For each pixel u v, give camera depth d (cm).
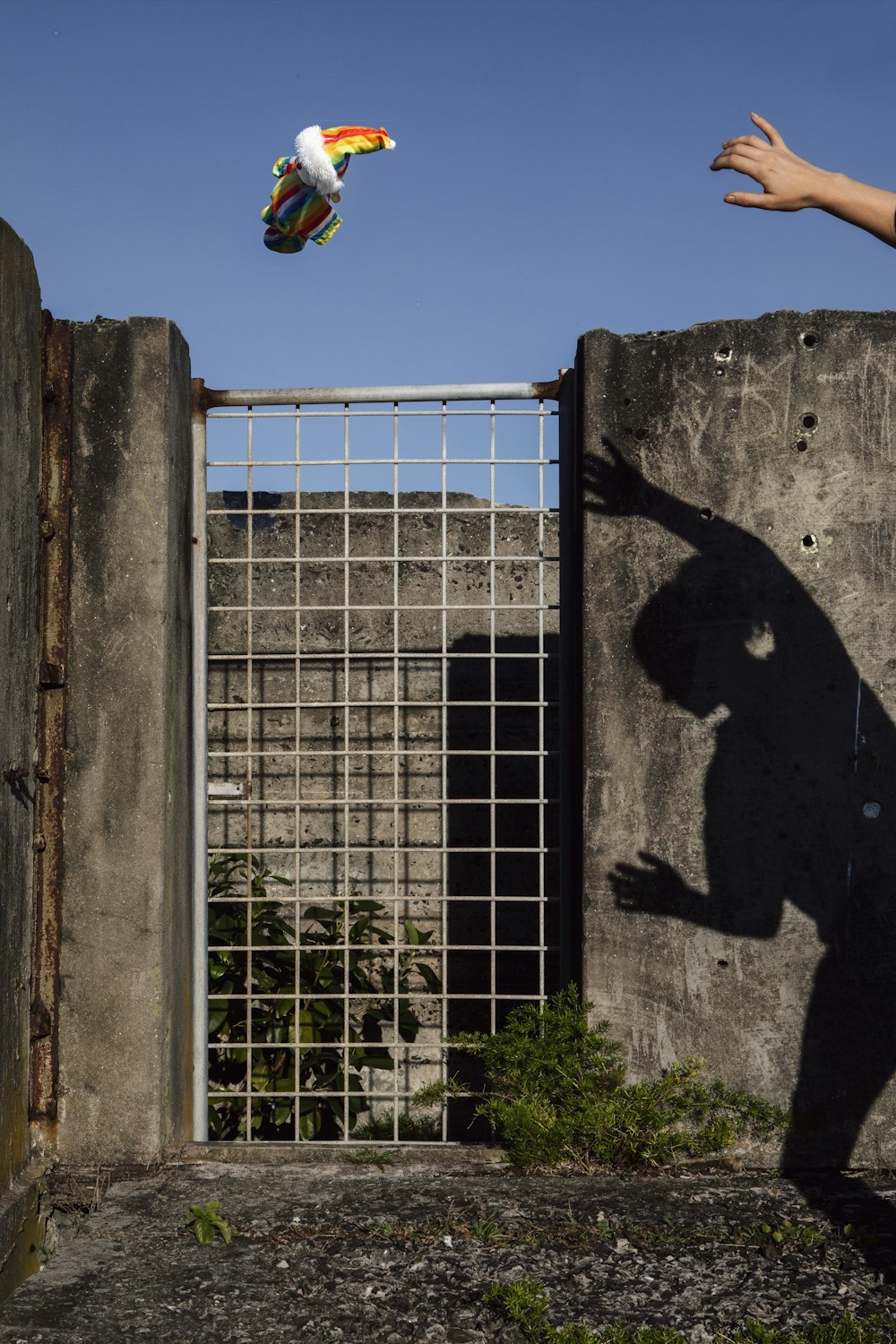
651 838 377
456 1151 377
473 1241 310
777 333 379
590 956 377
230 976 456
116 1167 361
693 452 380
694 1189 347
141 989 364
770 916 372
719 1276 290
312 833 511
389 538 520
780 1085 370
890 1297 278
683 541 379
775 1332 261
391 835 511
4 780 328
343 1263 298
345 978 423
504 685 519
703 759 376
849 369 377
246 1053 460
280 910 506
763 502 377
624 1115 362
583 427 385
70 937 365
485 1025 505
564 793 399
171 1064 374
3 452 324
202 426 404
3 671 326
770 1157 368
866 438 376
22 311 342
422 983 507
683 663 378
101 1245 310
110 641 368
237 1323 270
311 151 319
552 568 525
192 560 403
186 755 396
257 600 517
